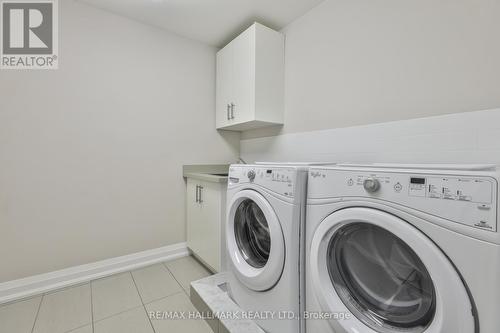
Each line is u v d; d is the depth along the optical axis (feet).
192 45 7.25
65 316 4.34
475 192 1.84
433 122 3.83
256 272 3.71
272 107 6.39
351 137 5.02
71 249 5.49
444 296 1.93
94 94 5.69
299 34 6.17
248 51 6.20
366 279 2.80
